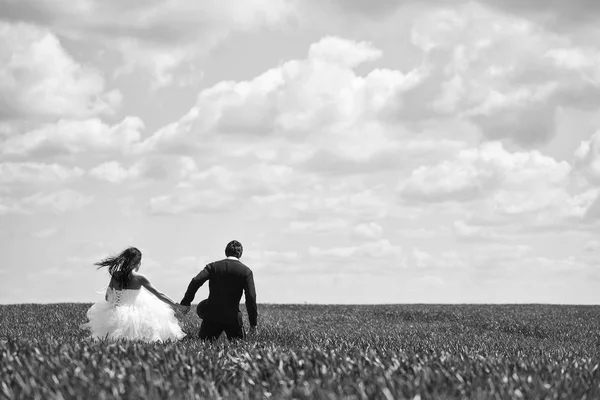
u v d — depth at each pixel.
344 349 9.83
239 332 11.89
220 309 11.70
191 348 9.29
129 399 5.91
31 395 6.08
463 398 6.06
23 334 14.67
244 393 6.50
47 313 20.41
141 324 11.48
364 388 6.40
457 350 12.16
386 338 15.84
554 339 18.86
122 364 7.40
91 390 6.10
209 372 7.47
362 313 27.06
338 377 7.14
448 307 30.16
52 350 8.04
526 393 6.43
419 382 6.55
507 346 14.95
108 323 11.45
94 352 8.11
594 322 24.19
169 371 7.14
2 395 6.06
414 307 30.03
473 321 24.17
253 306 11.73
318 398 6.09
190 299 11.77
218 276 11.77
